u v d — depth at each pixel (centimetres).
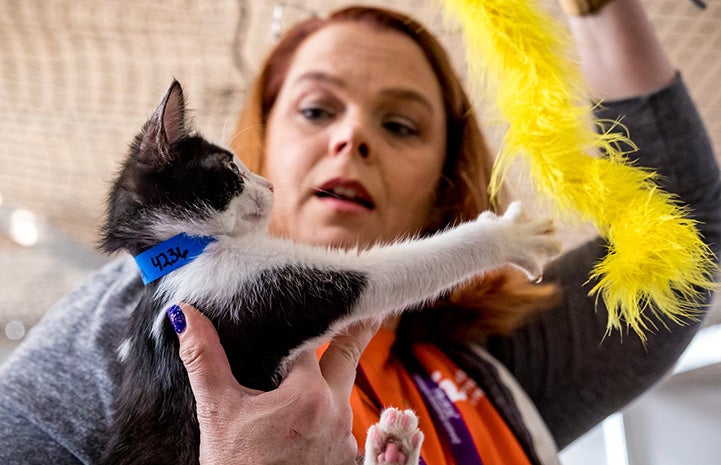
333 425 61
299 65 79
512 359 84
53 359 71
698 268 66
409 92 77
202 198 67
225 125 90
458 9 67
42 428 68
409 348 81
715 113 103
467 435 73
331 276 64
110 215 68
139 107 109
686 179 76
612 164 66
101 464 64
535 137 65
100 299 75
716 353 117
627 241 64
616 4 72
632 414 129
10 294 143
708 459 126
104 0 98
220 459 59
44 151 116
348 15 81
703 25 93
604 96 76
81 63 106
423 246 66
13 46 104
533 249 67
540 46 65
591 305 83
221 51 103
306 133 76
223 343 63
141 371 64
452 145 83
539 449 75
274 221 75
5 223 126
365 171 75
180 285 64
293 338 64
